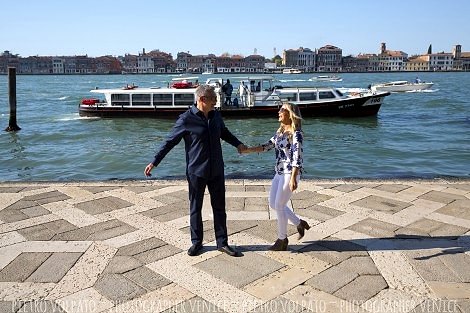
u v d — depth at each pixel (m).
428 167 16.94
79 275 5.03
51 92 76.19
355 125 30.12
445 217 6.93
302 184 8.87
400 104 47.00
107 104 33.16
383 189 8.48
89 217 6.97
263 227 6.52
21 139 25.67
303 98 32.25
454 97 56.56
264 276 4.99
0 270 5.16
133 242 5.95
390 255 5.52
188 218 6.90
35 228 6.50
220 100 31.30
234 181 9.30
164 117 32.00
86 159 19.42
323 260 5.39
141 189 8.55
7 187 8.77
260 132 27.70
